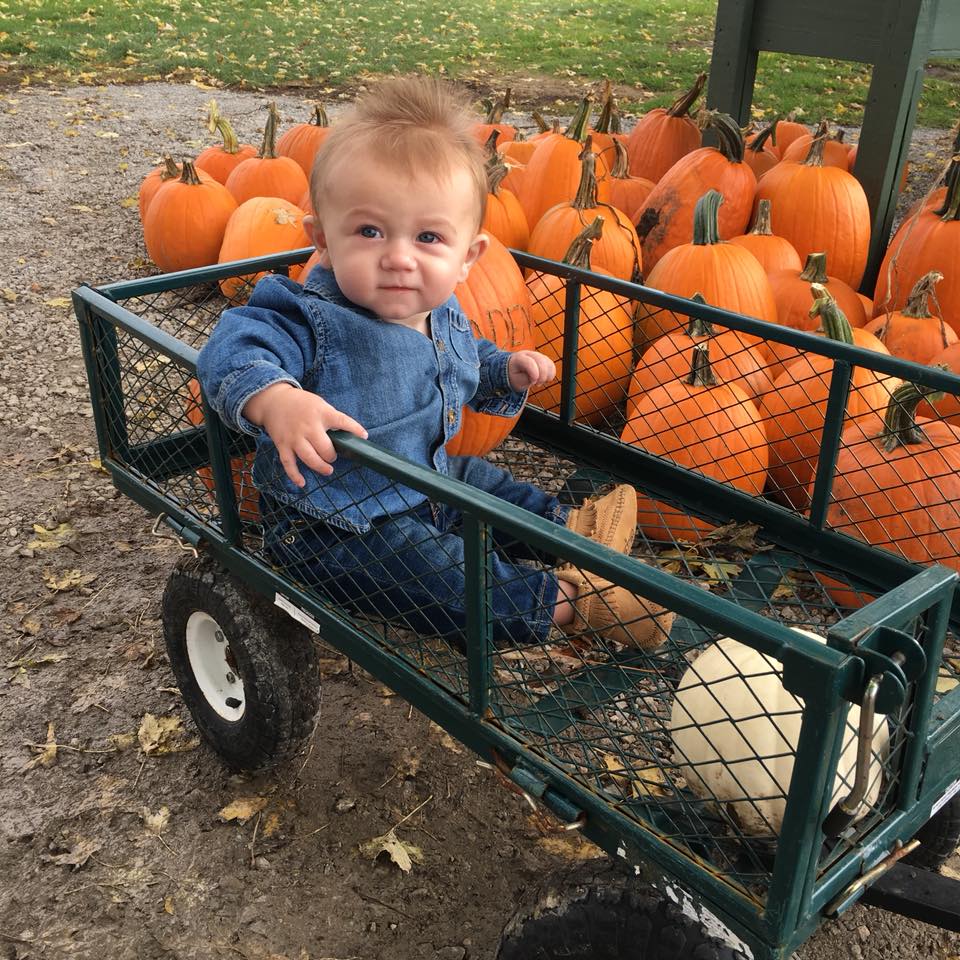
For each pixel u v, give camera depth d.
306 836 0.83
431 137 0.67
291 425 0.59
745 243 1.48
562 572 0.72
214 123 2.12
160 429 1.04
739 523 0.90
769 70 4.66
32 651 1.04
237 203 1.95
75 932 0.75
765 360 1.22
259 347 0.66
